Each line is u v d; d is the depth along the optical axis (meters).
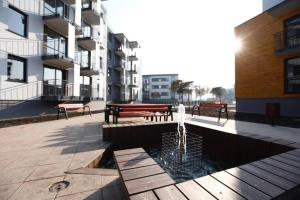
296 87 9.09
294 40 9.33
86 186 2.28
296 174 2.04
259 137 4.03
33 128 6.48
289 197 1.71
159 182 1.77
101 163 3.70
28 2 9.89
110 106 6.92
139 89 40.75
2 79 8.41
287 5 8.93
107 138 4.71
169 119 8.78
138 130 5.23
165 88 61.47
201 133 5.43
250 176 1.97
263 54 10.61
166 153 4.51
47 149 3.89
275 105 6.89
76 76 13.75
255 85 10.98
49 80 11.95
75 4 13.62
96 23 18.44
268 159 2.54
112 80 26.22
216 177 1.93
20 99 9.35
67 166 2.94
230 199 1.53
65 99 11.80
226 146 4.62
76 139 4.82
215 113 12.63
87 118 9.88
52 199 2.00
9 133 5.58
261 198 1.55
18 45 9.28
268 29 10.41
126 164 2.18
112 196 2.05
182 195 1.58
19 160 3.20
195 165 3.89
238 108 12.09
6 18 8.64
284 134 5.23
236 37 12.50
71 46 12.65
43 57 10.80
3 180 2.44
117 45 28.34
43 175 2.60
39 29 10.64
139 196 1.54
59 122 8.16
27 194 2.09
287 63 9.46
